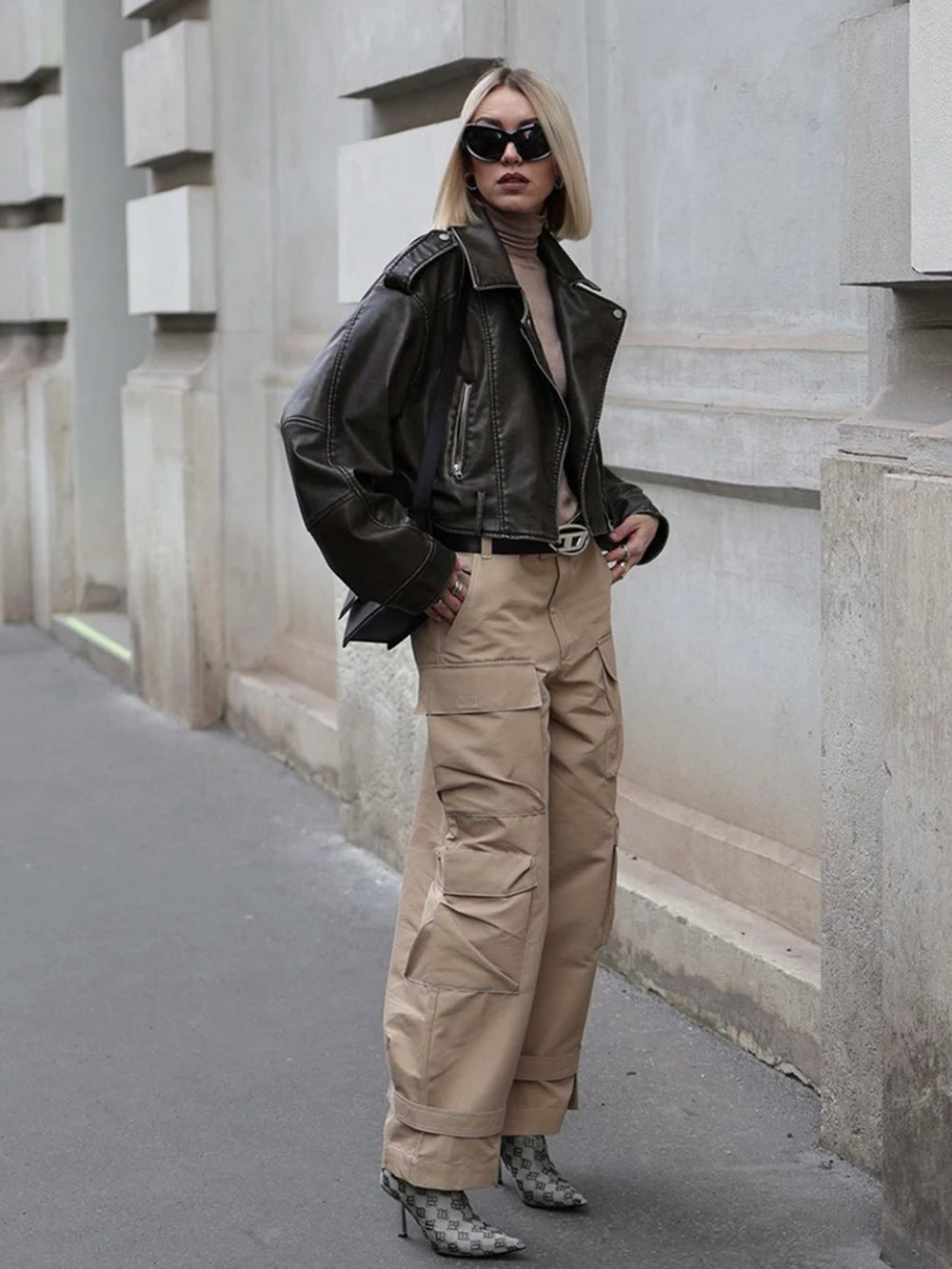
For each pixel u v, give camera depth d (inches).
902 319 134.6
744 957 164.6
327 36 260.8
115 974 191.2
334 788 263.1
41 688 348.5
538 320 126.3
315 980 188.9
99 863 232.5
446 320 124.0
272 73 288.4
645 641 194.1
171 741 301.0
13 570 421.1
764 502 170.2
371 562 120.6
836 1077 144.0
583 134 197.6
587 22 195.8
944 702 119.2
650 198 188.5
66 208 384.8
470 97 125.7
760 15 167.0
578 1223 134.6
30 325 417.4
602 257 197.9
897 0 138.5
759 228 170.1
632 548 133.3
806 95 161.0
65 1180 143.6
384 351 121.5
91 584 398.3
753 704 174.7
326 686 281.6
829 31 156.9
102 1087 161.6
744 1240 131.6
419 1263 129.2
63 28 374.3
